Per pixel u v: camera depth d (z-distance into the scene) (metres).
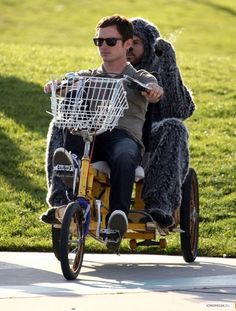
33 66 40.03
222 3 98.88
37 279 16.64
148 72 18.59
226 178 27.86
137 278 17.05
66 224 15.87
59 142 17.91
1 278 16.77
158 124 18.23
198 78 39.94
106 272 17.78
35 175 27.69
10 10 91.56
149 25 19.19
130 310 13.84
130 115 17.31
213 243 22.05
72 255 16.62
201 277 17.25
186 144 18.28
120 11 90.38
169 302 14.48
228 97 37.16
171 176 17.95
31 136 31.03
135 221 17.62
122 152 16.56
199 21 87.75
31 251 21.53
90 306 14.07
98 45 17.36
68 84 16.53
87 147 16.45
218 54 70.44
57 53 44.88
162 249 21.48
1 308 13.86
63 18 87.75
